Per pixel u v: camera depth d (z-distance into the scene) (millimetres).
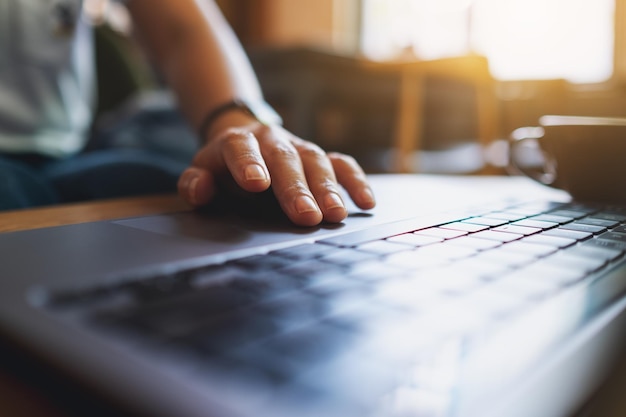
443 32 3656
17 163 742
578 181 535
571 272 245
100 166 780
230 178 431
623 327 203
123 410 135
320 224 371
